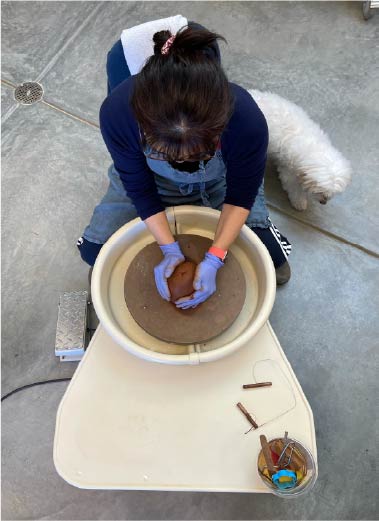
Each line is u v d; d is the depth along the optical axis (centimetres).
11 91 210
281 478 95
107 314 108
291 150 155
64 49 218
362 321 164
